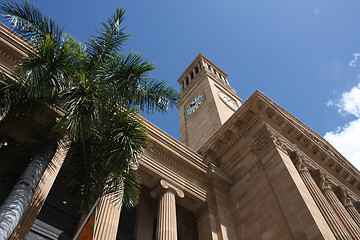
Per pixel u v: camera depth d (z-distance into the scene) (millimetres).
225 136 28750
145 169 22141
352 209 24641
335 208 21875
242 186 24875
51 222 16969
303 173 22891
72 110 11469
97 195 13336
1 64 18750
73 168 13000
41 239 15914
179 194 22344
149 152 23297
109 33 14758
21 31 12750
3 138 17359
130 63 13430
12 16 12375
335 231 17766
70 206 18344
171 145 24609
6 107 11914
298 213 18750
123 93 12961
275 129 26844
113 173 13047
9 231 8508
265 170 23625
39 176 10570
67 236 16953
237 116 28000
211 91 46875
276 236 19281
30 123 17875
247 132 27562
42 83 11320
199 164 25609
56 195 18266
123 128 12719
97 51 14312
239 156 26859
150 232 21375
